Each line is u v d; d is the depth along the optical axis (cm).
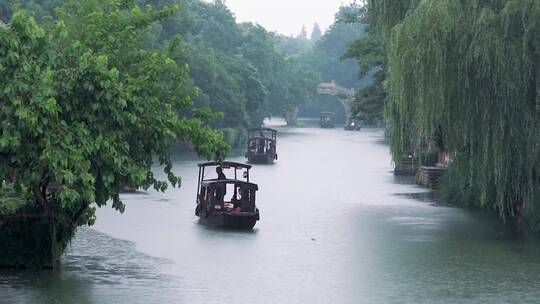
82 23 3719
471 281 3859
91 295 3384
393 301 3478
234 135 14912
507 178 4872
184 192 7269
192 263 4150
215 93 15300
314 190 7988
